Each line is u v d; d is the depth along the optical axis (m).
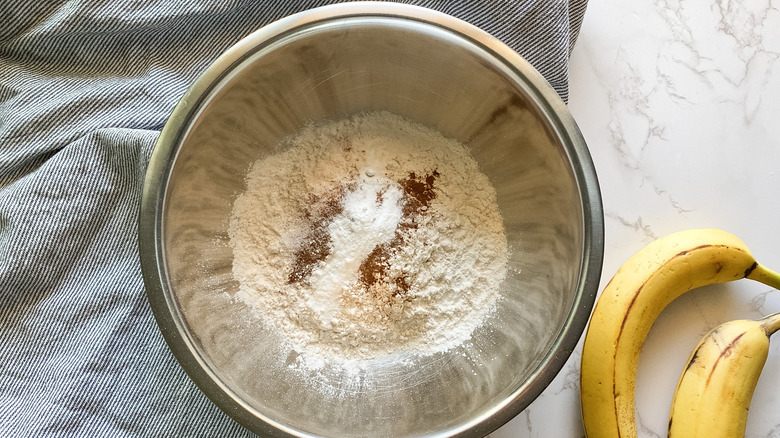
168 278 0.39
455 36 0.41
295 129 0.47
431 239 0.45
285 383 0.43
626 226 0.51
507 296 0.46
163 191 0.39
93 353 0.45
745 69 0.52
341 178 0.46
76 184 0.46
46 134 0.46
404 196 0.46
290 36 0.40
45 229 0.45
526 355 0.42
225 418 0.45
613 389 0.43
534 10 0.45
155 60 0.47
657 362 0.49
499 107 0.44
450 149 0.48
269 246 0.45
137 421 0.45
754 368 0.44
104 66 0.47
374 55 0.43
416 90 0.46
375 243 0.45
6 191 0.45
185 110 0.39
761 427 0.49
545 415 0.48
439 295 0.45
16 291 0.45
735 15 0.52
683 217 0.51
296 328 0.45
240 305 0.44
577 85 0.52
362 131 0.48
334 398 0.43
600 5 0.52
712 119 0.51
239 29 0.47
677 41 0.52
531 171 0.44
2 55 0.47
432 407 0.43
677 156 0.51
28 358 0.45
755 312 0.50
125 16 0.45
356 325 0.44
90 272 0.46
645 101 0.52
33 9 0.46
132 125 0.46
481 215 0.47
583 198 0.39
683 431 0.45
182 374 0.46
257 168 0.46
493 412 0.38
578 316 0.38
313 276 0.45
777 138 0.51
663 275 0.44
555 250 0.43
